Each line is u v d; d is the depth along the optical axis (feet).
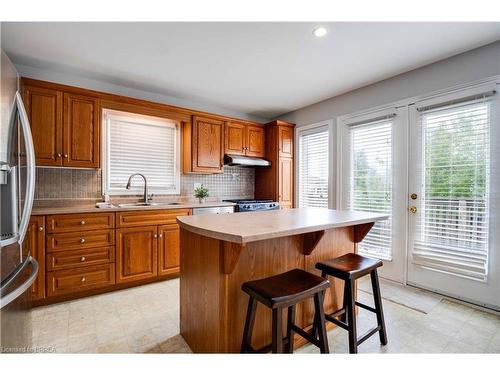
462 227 7.80
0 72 4.01
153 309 7.38
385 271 9.66
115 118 10.66
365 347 5.65
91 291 8.28
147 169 11.46
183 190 12.35
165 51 7.72
